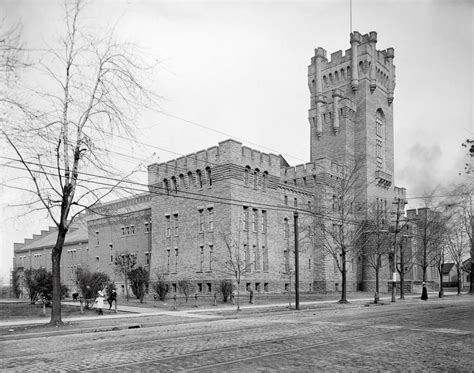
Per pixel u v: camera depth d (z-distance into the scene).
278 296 50.09
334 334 17.84
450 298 54.75
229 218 48.28
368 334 17.70
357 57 73.94
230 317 28.48
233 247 47.62
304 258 59.81
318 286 60.78
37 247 94.00
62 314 31.64
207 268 50.28
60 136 22.50
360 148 71.81
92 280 37.00
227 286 44.50
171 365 11.83
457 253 73.12
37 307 38.34
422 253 66.19
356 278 69.19
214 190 50.31
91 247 76.38
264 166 53.22
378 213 58.41
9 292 78.88
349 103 71.75
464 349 13.98
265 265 52.28
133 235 67.00
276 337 17.17
